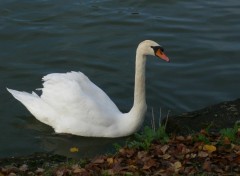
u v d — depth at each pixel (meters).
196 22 15.31
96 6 15.97
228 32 14.84
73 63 13.24
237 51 13.90
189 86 12.52
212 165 7.60
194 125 9.82
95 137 10.93
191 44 14.21
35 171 8.22
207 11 15.91
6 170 8.20
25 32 14.47
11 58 13.34
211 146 8.08
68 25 14.91
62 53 13.61
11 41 14.09
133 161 7.93
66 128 10.94
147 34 14.62
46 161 9.08
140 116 10.83
